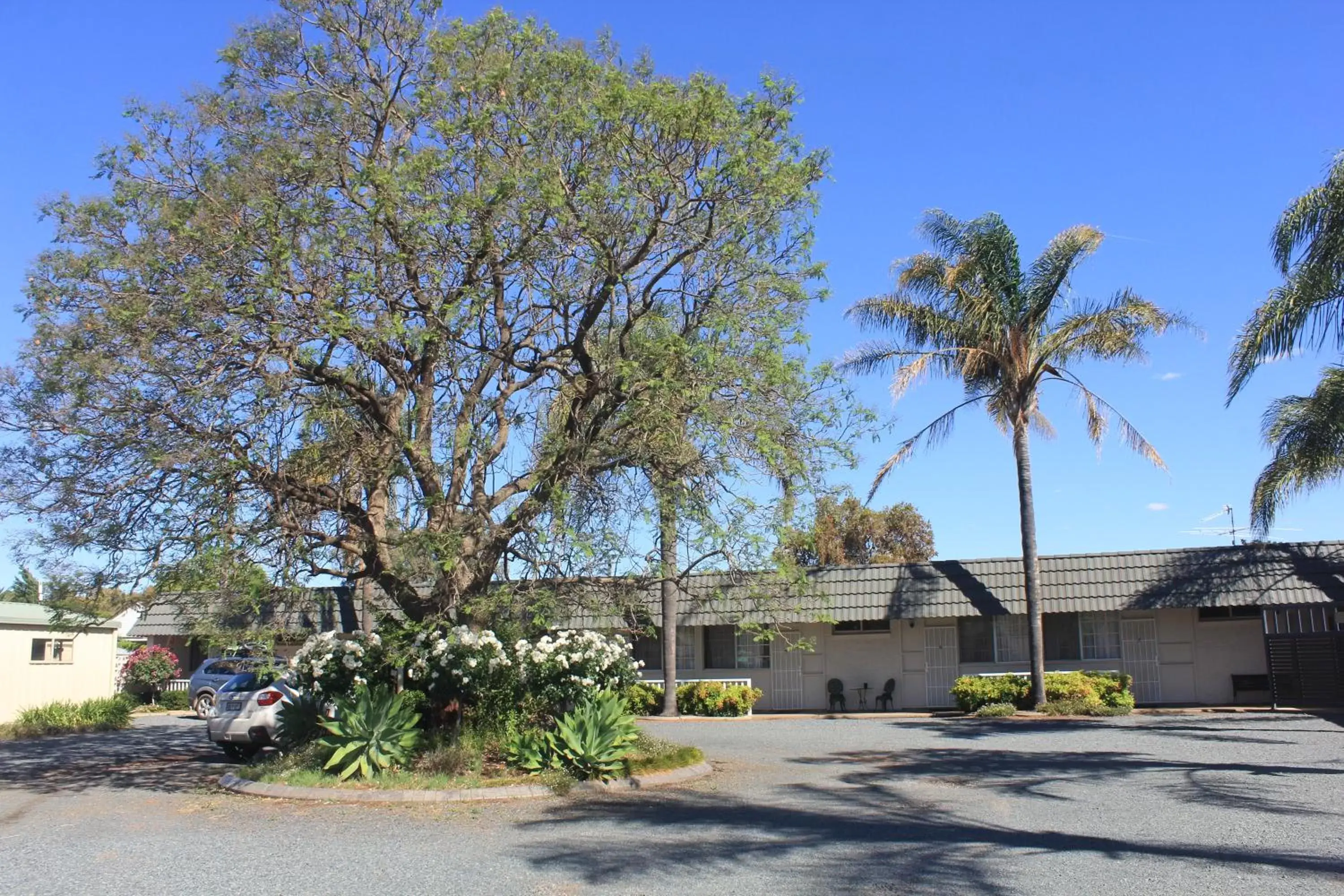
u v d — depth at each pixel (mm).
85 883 8203
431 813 11664
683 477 13812
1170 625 26406
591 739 13523
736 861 8859
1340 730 18969
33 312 12781
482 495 13750
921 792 12812
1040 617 25266
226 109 14008
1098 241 24703
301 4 14422
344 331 12469
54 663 25406
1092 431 25719
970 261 24984
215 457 12508
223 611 13148
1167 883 7809
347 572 14477
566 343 14281
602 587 14461
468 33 13844
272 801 12602
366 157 14461
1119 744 17422
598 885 8031
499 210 12992
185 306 12445
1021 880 8008
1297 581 24422
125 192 13008
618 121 13234
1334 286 16875
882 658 28188
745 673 28844
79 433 12469
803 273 14328
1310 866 8320
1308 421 20625
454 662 14164
